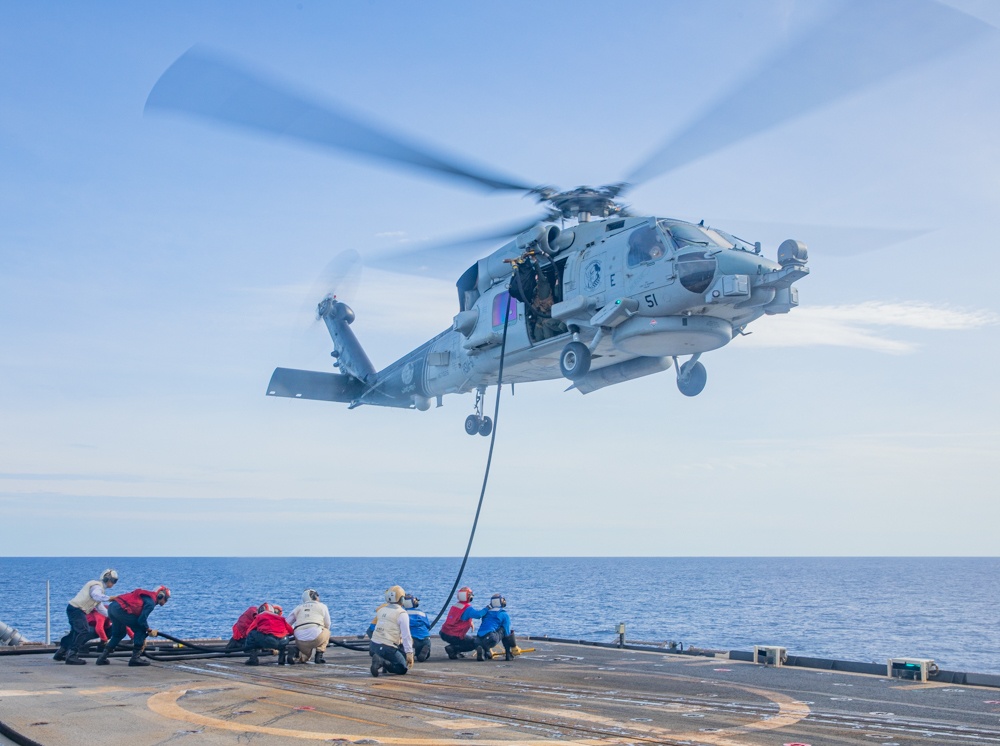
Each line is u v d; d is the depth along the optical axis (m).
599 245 19.36
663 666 14.35
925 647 46.97
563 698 10.48
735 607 80.38
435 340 25.50
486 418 24.92
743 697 10.73
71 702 9.80
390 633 12.73
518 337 21.23
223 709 9.34
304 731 8.05
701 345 18.58
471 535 17.25
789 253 17.17
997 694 11.15
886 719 9.11
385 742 7.51
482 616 15.39
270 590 101.06
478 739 7.70
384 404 28.31
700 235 18.20
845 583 148.62
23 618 59.56
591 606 79.50
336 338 30.22
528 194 19.03
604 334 19.09
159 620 54.06
